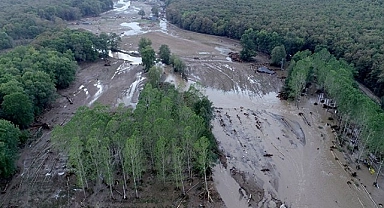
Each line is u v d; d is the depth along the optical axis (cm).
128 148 7919
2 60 14450
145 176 9494
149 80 15275
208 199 8819
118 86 15738
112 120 8669
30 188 9144
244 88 16088
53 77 14388
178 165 8625
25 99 11388
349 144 11406
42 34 19600
